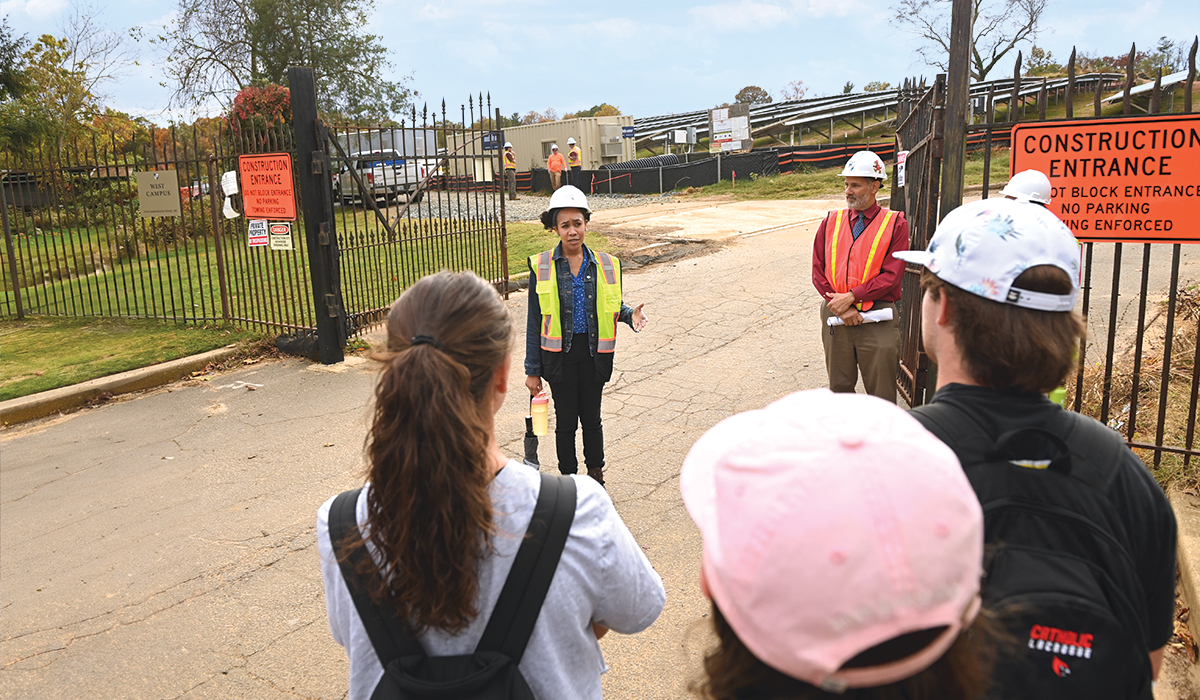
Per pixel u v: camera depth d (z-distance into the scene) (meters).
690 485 0.98
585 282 4.49
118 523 4.88
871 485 0.81
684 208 19.44
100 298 10.47
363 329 8.62
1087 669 1.17
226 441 6.11
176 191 9.02
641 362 7.45
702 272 11.05
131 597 4.05
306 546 4.47
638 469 5.15
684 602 3.71
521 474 1.40
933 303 1.50
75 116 22.25
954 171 4.55
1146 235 3.91
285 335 8.34
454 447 1.25
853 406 0.92
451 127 9.61
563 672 1.35
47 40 21.70
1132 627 1.21
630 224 16.28
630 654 3.37
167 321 9.55
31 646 3.69
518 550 1.33
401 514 1.24
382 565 1.28
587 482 1.46
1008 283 1.33
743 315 8.80
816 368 6.97
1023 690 1.17
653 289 10.23
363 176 8.41
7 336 9.34
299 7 25.56
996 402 1.37
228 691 3.29
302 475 5.41
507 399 6.70
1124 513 1.28
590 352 4.53
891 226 4.75
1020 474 1.28
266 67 25.86
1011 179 3.98
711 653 1.01
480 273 10.10
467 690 1.26
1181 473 4.03
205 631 3.73
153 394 7.36
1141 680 1.22
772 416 0.93
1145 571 1.30
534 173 28.09
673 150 40.41
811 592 0.79
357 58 26.86
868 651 0.81
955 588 0.81
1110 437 1.35
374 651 1.33
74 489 5.43
